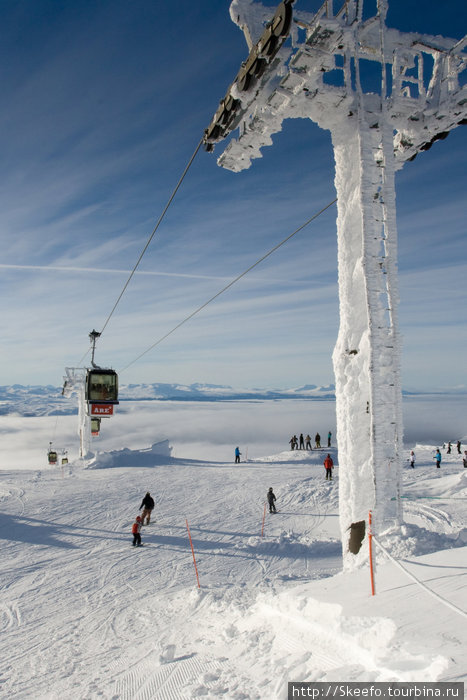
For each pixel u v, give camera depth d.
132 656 6.95
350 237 7.73
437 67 7.76
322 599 5.65
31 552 14.70
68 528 17.36
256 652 5.53
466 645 3.75
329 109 7.52
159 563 13.37
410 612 4.68
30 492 23.61
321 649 4.87
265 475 28.22
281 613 6.09
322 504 20.64
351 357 7.68
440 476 23.30
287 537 15.76
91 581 12.03
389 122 7.50
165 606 9.64
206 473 29.66
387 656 3.91
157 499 22.02
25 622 9.52
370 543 5.70
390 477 7.16
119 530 17.08
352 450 7.50
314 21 6.57
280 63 6.45
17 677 6.88
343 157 7.70
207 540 15.73
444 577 5.49
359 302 7.64
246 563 13.25
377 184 7.34
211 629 7.28
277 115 7.55
